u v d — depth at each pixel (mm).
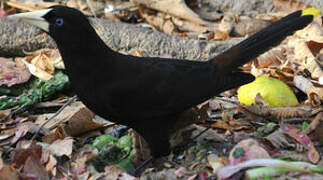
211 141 4875
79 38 4152
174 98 4438
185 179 4289
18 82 6098
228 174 3961
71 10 4180
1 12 8336
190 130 5023
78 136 5090
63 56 4293
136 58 4555
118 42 7188
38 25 4234
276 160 3973
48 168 4340
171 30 8016
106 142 4812
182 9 8062
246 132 5039
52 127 5176
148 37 7184
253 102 5383
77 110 5504
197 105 5020
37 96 5770
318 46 6586
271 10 8469
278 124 4988
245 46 4684
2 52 7289
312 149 4344
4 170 4020
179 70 4516
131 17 8414
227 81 4543
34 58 6656
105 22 7426
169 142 4625
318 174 3910
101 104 4352
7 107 5641
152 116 4441
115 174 4262
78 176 4316
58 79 6031
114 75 4305
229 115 5203
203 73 4531
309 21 4836
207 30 7918
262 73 6164
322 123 4652
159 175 4371
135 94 4328
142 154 4750
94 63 4234
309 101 5453
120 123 4570
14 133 4977
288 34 4785
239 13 8570
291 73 6086
